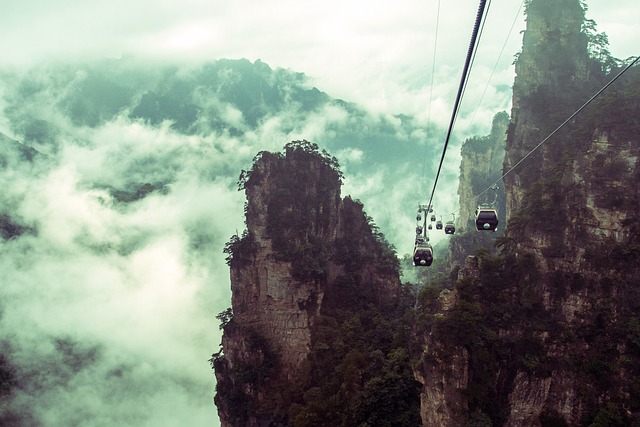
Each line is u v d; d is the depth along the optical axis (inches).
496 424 2140.7
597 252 2251.5
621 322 2129.7
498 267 2428.6
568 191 2438.5
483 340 2186.3
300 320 3186.5
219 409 3316.9
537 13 3440.0
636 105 2413.9
